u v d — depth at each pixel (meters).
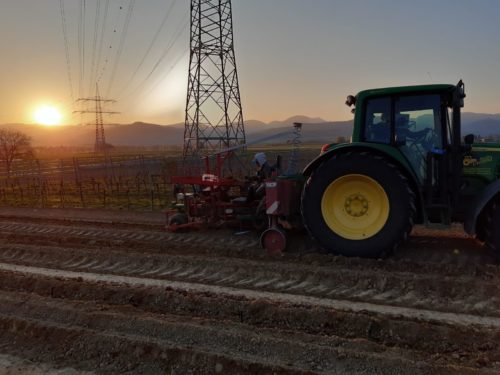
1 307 4.41
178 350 3.36
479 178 5.55
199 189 7.68
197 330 3.67
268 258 5.77
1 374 3.25
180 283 5.09
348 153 5.54
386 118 5.70
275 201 6.02
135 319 3.92
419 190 5.36
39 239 7.70
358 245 5.45
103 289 4.79
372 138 5.77
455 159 5.38
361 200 5.52
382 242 5.35
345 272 4.94
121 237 7.80
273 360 3.23
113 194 15.48
